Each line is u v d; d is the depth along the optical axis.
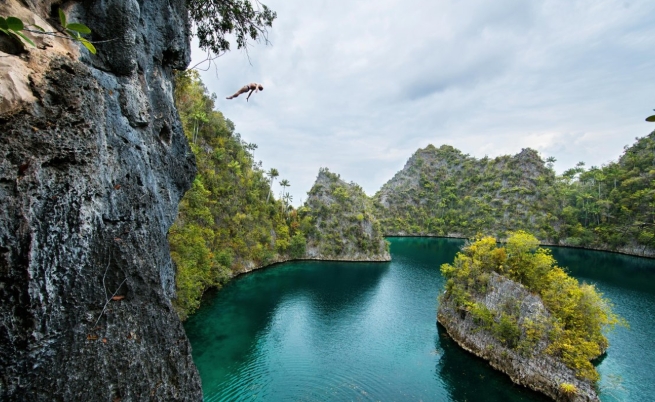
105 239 6.83
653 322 41.25
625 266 72.50
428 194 168.50
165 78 12.05
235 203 71.69
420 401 26.41
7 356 4.91
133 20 8.82
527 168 139.25
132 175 8.53
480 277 34.72
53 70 6.09
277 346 35.59
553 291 29.64
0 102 5.12
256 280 63.75
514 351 29.03
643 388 27.56
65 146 5.85
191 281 41.22
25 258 5.04
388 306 49.88
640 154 101.69
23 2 6.45
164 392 7.48
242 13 12.53
